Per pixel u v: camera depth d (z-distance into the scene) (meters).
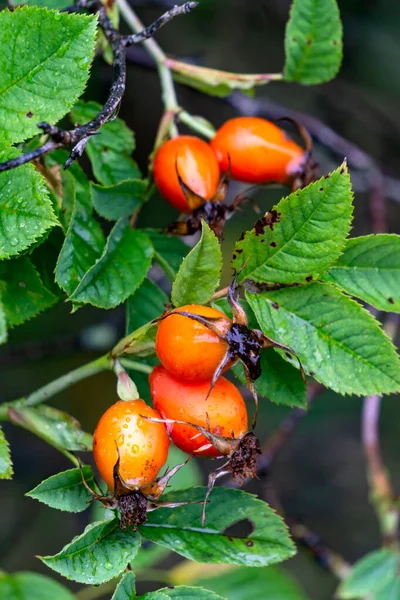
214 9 0.66
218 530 0.37
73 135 0.35
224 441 0.36
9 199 0.36
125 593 0.36
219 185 0.40
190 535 0.37
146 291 0.40
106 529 0.36
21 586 0.41
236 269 0.37
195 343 0.35
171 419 0.36
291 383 0.38
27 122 0.36
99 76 0.53
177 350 0.35
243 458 0.36
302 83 0.44
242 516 0.37
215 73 0.43
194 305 0.36
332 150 0.59
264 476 0.51
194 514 0.37
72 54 0.36
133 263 0.39
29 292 0.39
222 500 0.37
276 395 0.38
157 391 0.36
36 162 0.38
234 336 0.35
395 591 0.46
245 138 0.41
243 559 0.37
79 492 0.36
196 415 0.36
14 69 0.36
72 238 0.38
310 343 0.37
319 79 0.43
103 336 0.59
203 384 0.36
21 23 0.36
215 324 0.35
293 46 0.43
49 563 0.35
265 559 0.37
